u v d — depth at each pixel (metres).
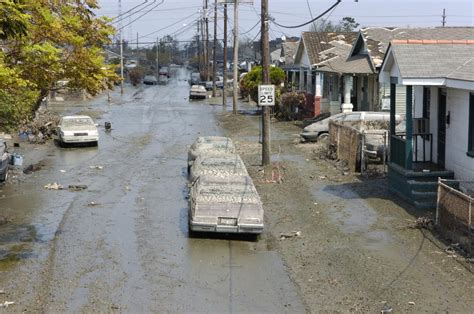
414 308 10.82
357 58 37.53
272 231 16.36
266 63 24.78
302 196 20.08
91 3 14.90
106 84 16.19
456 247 13.93
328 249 14.51
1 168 22.97
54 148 33.19
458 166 18.16
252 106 63.31
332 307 11.08
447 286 11.77
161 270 13.32
